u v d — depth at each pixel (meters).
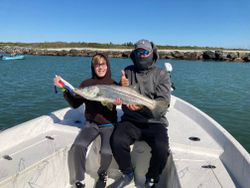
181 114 4.81
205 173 2.85
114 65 34.84
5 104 11.24
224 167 2.99
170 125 4.18
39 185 2.96
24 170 2.75
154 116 3.31
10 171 2.71
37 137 3.55
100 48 77.25
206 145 3.43
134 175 3.52
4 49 71.06
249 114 10.48
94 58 3.62
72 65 33.66
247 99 13.59
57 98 12.48
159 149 3.01
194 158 3.17
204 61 48.12
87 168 3.51
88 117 3.51
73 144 3.24
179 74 25.50
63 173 3.27
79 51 61.56
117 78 20.89
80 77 21.36
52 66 31.41
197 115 4.48
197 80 21.22
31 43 89.06
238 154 2.89
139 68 3.47
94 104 3.47
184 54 52.91
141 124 3.31
